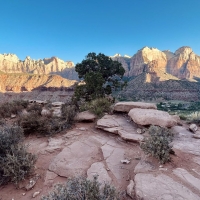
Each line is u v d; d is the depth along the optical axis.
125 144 6.83
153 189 3.70
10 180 4.54
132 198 3.65
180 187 3.79
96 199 3.01
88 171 4.79
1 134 5.16
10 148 4.94
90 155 5.97
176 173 4.38
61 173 4.84
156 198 3.43
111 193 3.21
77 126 9.16
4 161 4.62
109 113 10.80
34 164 4.98
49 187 4.29
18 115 9.46
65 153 6.01
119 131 7.61
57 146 6.62
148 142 5.29
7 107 10.20
